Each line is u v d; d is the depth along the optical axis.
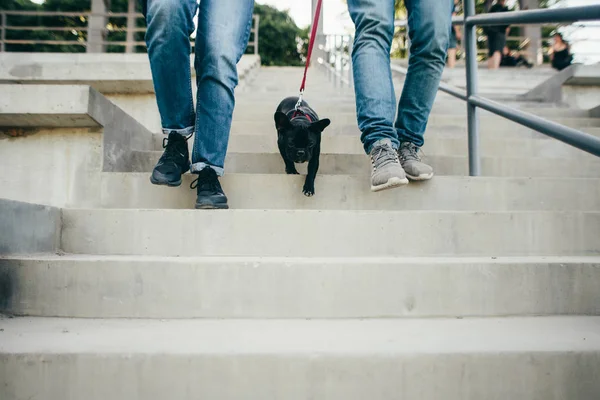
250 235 1.70
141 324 1.33
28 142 2.19
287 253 1.70
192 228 1.70
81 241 1.71
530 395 1.09
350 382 1.08
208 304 1.41
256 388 1.07
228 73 1.86
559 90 4.68
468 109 2.46
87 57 5.14
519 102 4.89
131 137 2.54
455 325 1.33
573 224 1.78
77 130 2.18
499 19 2.13
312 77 8.11
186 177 2.05
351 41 6.20
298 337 1.20
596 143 1.52
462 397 1.08
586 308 1.47
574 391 1.09
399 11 10.52
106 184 2.11
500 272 1.45
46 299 1.42
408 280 1.43
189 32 1.85
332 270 1.42
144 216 1.71
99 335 1.21
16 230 1.51
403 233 1.72
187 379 1.07
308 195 2.02
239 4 1.90
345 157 2.61
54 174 2.16
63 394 1.07
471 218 1.75
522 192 2.09
